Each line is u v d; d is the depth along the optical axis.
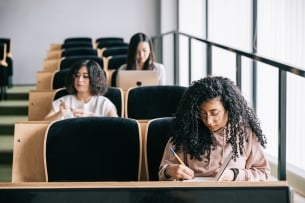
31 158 3.02
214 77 2.59
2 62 7.90
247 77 6.06
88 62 3.96
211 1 8.04
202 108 2.50
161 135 2.91
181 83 9.27
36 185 1.49
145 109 4.13
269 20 5.71
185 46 9.59
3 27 10.65
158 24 10.91
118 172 2.89
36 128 3.03
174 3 10.58
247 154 2.62
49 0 10.70
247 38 6.36
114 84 5.41
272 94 5.49
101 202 1.42
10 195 1.42
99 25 10.88
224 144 2.56
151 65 5.63
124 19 10.91
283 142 3.60
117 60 6.28
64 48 9.15
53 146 2.90
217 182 1.53
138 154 2.90
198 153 2.54
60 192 1.42
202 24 8.66
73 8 10.78
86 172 2.89
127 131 2.92
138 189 1.43
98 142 2.90
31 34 10.70
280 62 3.59
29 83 10.74
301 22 4.95
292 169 4.66
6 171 4.97
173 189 1.43
